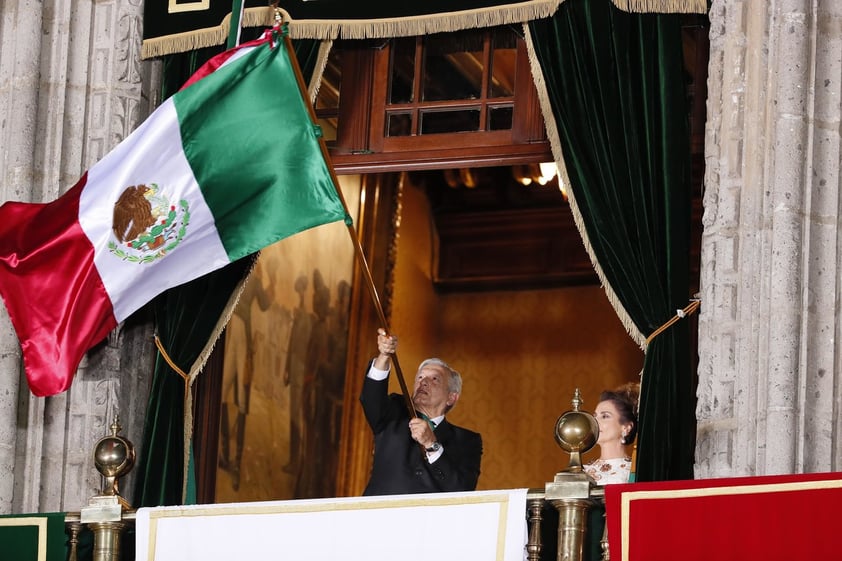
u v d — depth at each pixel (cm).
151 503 1562
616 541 1223
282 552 1309
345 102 1695
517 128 1633
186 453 1595
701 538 1209
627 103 1523
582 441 1290
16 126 1694
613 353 2834
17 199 1673
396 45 1706
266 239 1515
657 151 1505
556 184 2844
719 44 1520
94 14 1738
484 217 2892
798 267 1407
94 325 1527
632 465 1466
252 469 2288
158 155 1528
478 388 2875
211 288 1627
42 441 1630
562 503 1270
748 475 1388
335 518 1308
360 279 2606
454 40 1677
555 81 1552
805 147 1435
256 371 2302
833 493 1192
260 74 1525
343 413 2545
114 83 1714
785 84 1446
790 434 1367
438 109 1664
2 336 1642
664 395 1429
